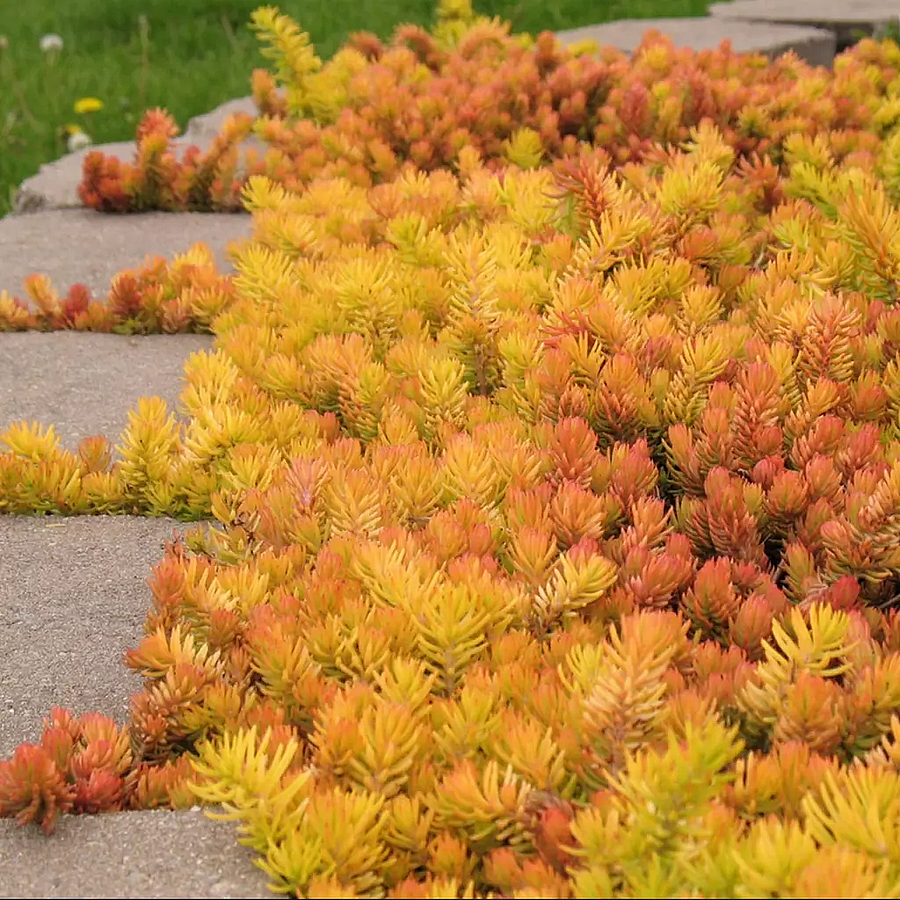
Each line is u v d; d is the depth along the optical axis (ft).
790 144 18.89
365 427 12.48
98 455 13.07
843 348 11.54
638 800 6.51
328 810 6.83
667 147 21.57
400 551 8.86
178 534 12.20
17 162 30.73
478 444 10.64
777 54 33.32
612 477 10.41
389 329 14.24
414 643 8.36
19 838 7.56
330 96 25.50
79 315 17.89
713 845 6.48
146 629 9.25
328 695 7.93
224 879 7.09
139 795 8.03
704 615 8.78
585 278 13.80
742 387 10.80
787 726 7.44
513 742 7.16
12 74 36.68
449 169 22.56
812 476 9.87
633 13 43.50
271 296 15.69
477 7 43.29
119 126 33.42
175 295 18.08
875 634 8.77
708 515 9.78
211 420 12.19
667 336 12.07
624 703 7.14
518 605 8.70
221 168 24.14
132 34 41.88
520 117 23.13
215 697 8.29
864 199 13.50
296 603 8.79
